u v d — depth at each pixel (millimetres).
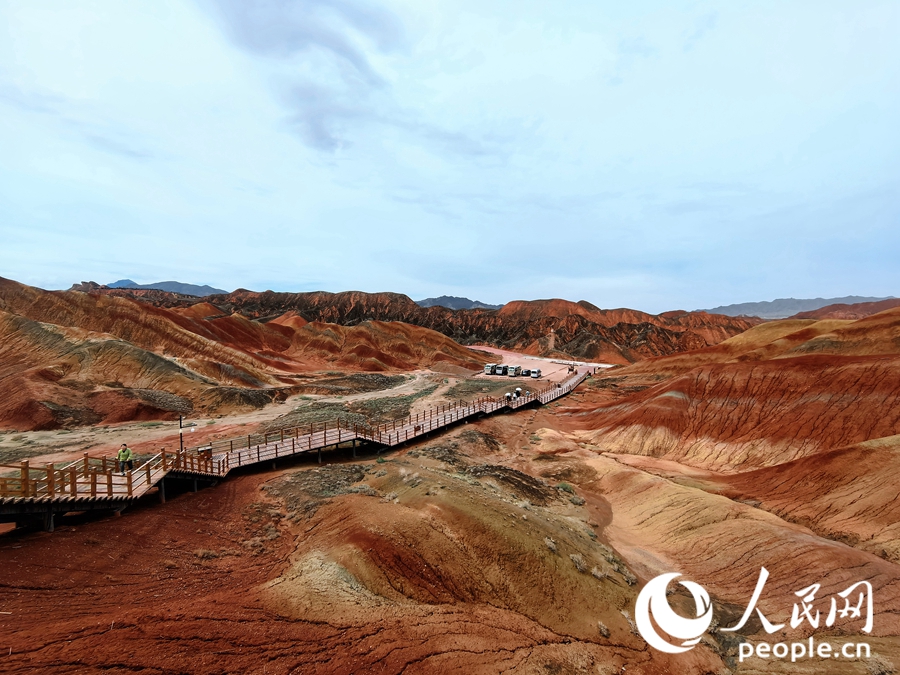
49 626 9297
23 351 46625
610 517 24875
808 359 37344
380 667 10188
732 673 13289
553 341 147750
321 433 31938
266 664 9438
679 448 35312
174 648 9148
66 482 15109
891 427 28906
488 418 46875
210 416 44562
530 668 11516
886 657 13125
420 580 13914
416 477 21906
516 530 17219
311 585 12609
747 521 20406
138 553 14422
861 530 19719
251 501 21531
